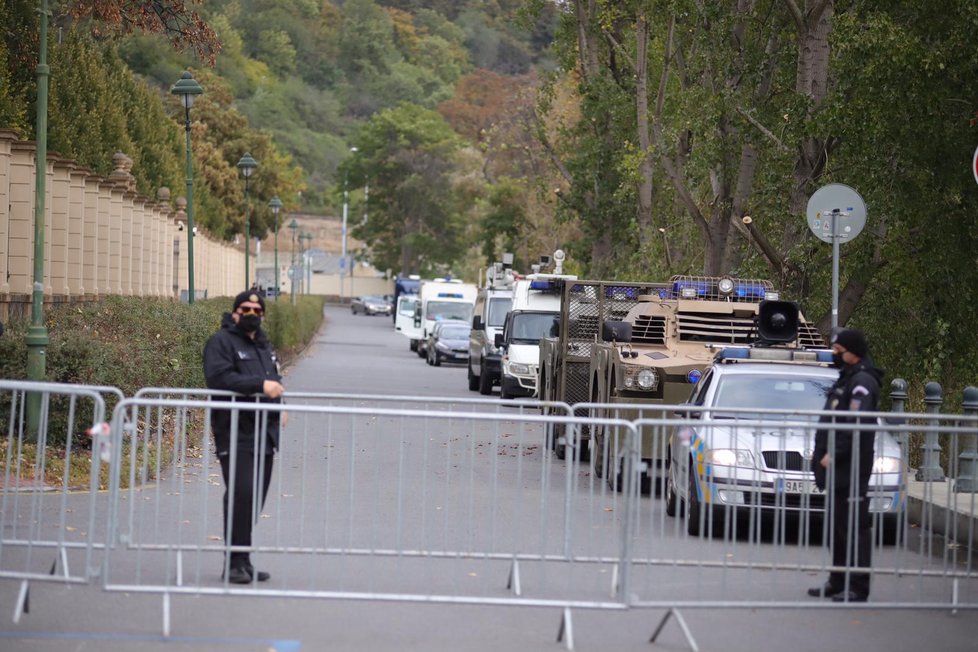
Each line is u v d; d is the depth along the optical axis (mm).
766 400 36938
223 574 26781
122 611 23750
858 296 57812
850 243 55844
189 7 74062
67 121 89938
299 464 44562
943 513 32906
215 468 42750
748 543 27703
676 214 92375
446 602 23094
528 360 83188
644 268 91938
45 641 21297
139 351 47906
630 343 46844
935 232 52219
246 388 26438
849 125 52188
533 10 104500
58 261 72562
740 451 31609
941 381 57812
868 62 48812
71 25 96500
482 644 22172
